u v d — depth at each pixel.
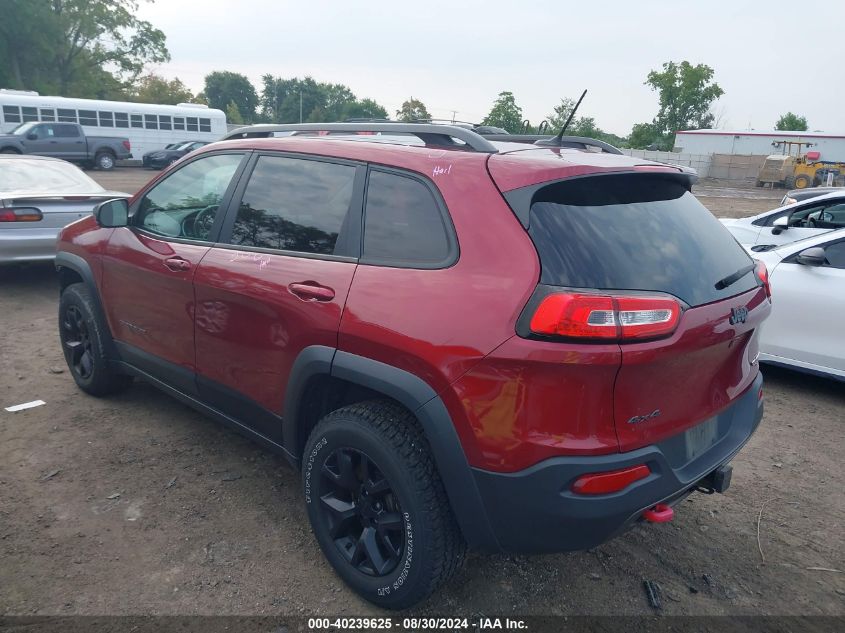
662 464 2.32
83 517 3.21
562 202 2.35
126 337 4.08
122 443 3.97
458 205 2.46
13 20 44.56
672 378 2.33
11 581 2.75
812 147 53.59
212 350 3.34
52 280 8.23
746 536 3.35
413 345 2.38
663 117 74.56
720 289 2.55
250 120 118.06
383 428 2.53
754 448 4.39
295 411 2.90
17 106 28.28
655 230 2.48
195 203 3.59
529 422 2.19
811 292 5.25
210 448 3.96
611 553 3.16
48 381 4.89
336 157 2.96
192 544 3.05
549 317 2.12
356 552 2.73
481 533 2.39
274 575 2.88
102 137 28.19
